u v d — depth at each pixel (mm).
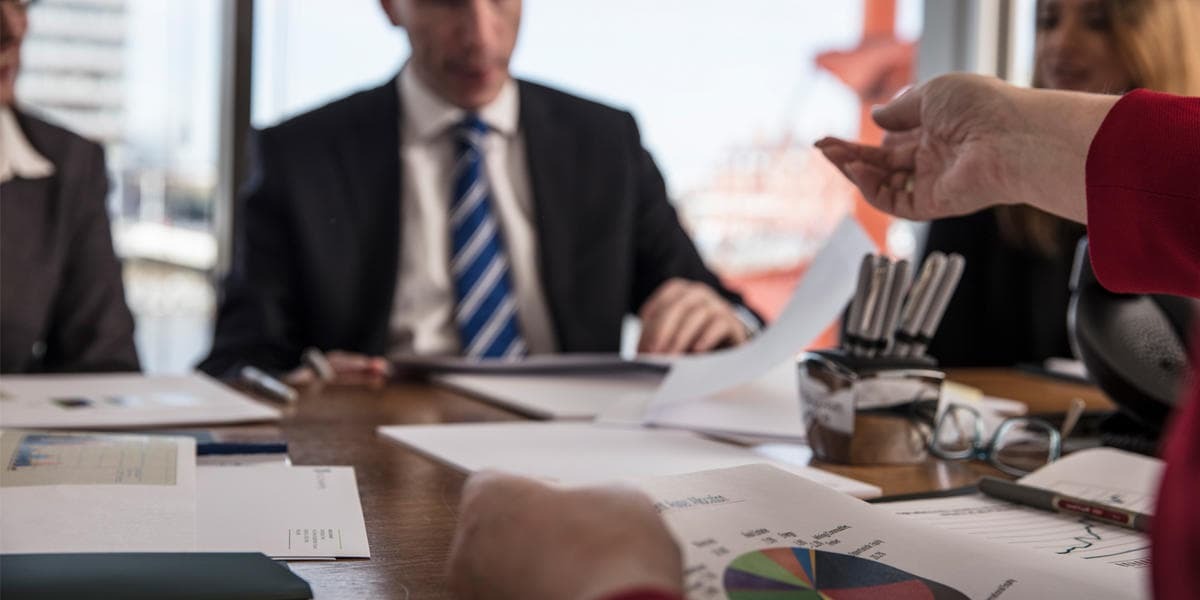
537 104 1938
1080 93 684
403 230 1823
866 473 825
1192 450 301
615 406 1070
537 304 1854
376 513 655
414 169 1849
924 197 796
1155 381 918
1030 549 524
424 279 1812
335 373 1370
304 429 959
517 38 1842
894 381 841
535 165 1872
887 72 3820
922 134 798
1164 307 946
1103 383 955
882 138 838
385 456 837
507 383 1264
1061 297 2002
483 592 392
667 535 378
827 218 3906
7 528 553
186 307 2994
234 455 799
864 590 455
